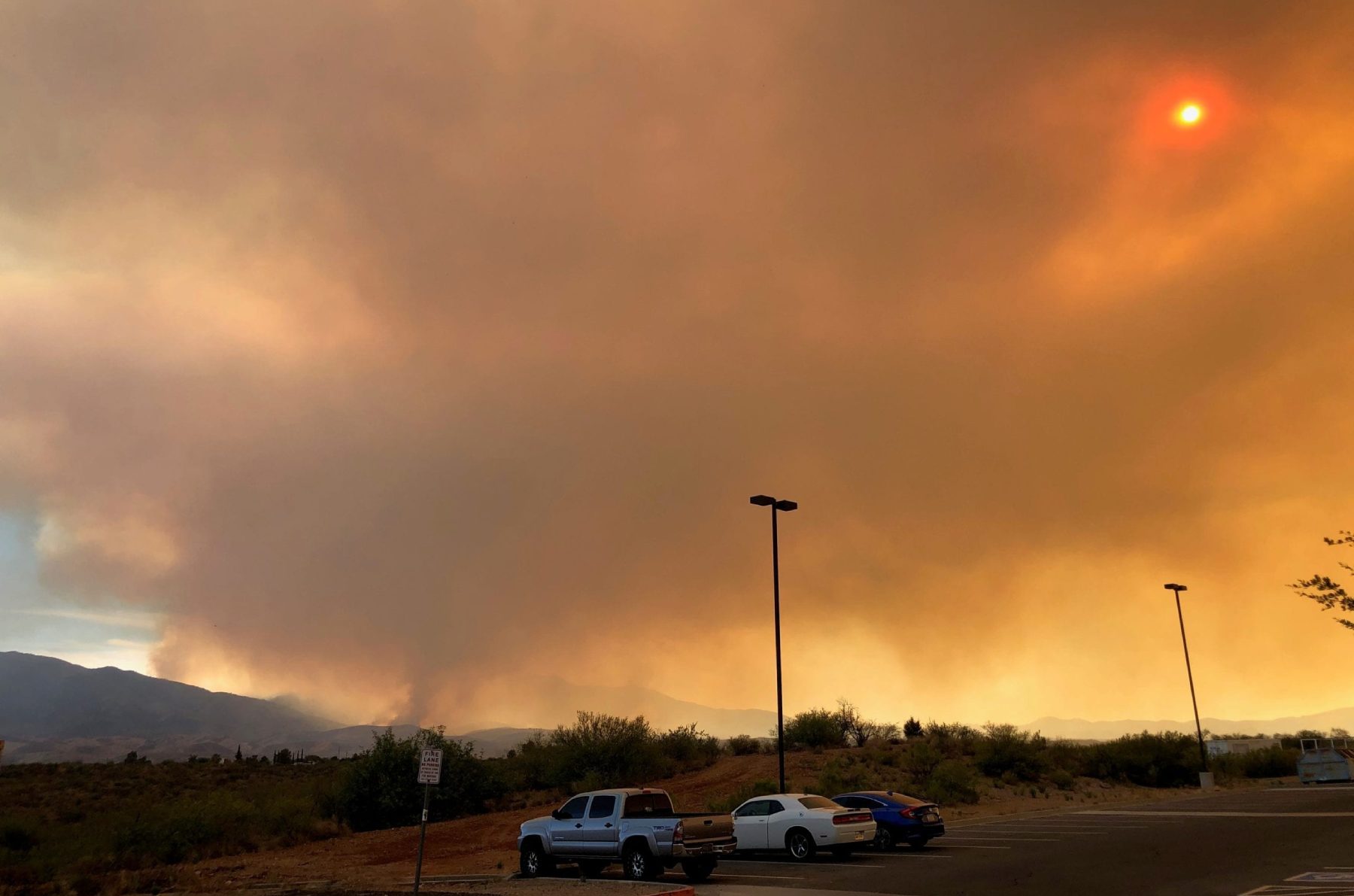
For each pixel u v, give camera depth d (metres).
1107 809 37.22
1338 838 22.69
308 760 101.69
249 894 20.59
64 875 26.81
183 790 60.56
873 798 24.98
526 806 46.25
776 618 31.39
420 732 46.53
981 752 51.31
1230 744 85.94
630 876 20.23
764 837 23.47
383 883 22.25
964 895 15.84
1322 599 19.94
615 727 51.94
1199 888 15.64
